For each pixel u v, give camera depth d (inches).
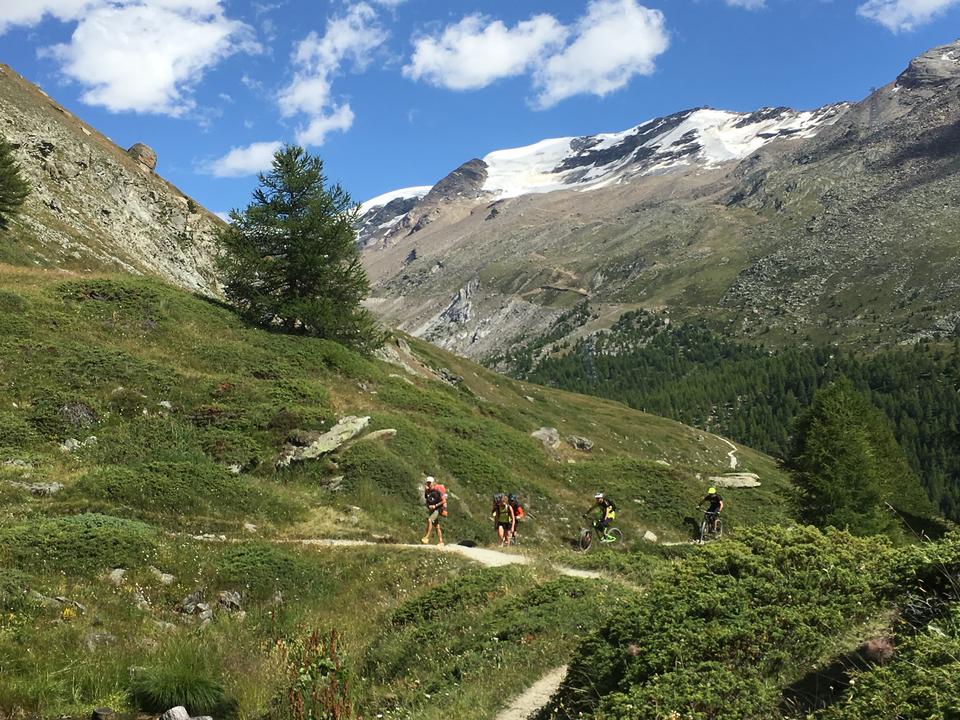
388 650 509.7
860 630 291.3
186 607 634.2
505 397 3442.4
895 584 303.1
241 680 464.1
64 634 495.8
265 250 1877.5
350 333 1913.1
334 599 693.3
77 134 2514.8
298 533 926.4
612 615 370.6
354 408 1465.3
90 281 1609.3
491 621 502.3
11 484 860.6
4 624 486.0
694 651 303.0
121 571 645.3
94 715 392.5
